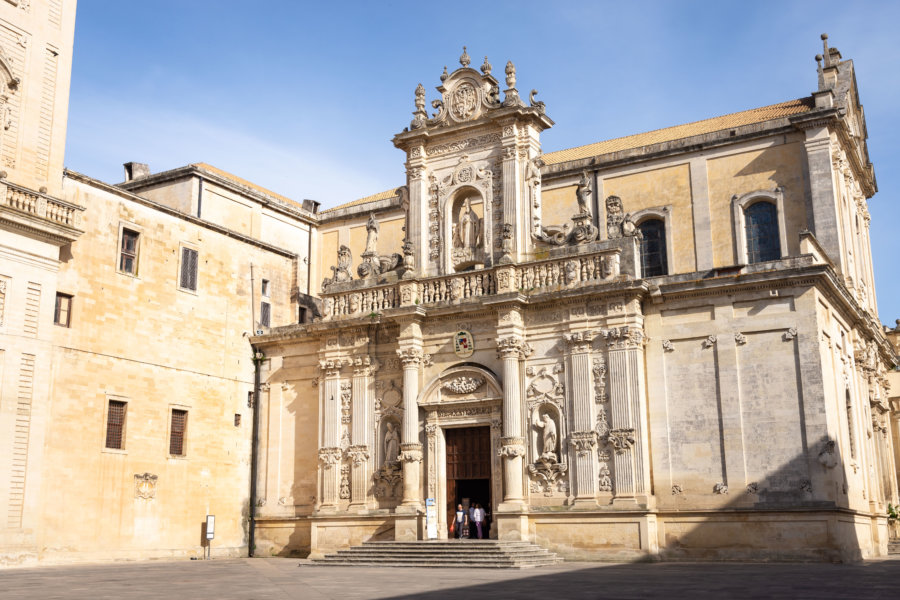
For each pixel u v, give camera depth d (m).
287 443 46.56
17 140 37.75
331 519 43.19
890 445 53.56
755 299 36.81
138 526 40.72
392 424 43.03
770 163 47.16
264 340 47.72
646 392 38.12
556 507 38.09
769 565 33.25
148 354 42.31
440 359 42.09
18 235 36.78
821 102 46.59
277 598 21.23
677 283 37.94
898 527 49.22
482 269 41.31
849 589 22.48
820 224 45.19
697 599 20.12
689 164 49.34
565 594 21.88
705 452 36.56
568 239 40.59
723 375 36.78
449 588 24.06
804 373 35.38
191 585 25.66
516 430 39.06
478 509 40.28
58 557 37.06
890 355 57.22
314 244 60.41
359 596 21.72
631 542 36.22
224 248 47.47
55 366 38.03
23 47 38.56
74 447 38.34
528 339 40.28
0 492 34.94
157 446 42.16
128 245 42.31
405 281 43.06
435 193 44.28
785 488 34.91
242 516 46.22
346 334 44.97
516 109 41.88
